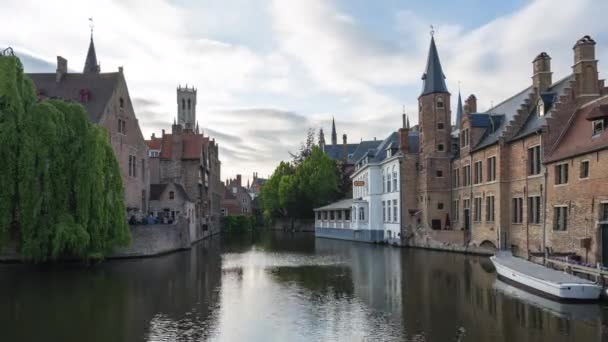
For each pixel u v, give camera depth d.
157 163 57.97
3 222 27.30
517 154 32.09
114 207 31.67
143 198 48.34
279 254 39.25
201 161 59.59
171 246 41.28
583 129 26.31
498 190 33.59
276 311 17.61
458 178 41.66
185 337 14.42
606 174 22.23
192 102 126.50
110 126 41.31
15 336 14.66
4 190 27.36
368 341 13.78
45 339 14.35
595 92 28.75
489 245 35.66
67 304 19.05
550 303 18.27
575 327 14.90
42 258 28.70
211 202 68.69
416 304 18.44
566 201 25.81
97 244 30.25
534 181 29.73
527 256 30.39
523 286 21.17
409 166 45.25
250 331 14.97
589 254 23.39
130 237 33.03
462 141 40.69
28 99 28.62
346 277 25.59
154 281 24.59
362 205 53.41
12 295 20.84
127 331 15.08
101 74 43.72
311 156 78.06
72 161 29.72
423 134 43.78
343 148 105.19
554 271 21.72
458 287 21.94
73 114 30.17
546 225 28.00
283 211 89.56
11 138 27.31
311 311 17.52
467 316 16.44
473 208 38.06
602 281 19.00
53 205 29.03
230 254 39.44
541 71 33.38
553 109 28.73
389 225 48.44
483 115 39.44
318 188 75.31
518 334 14.28
